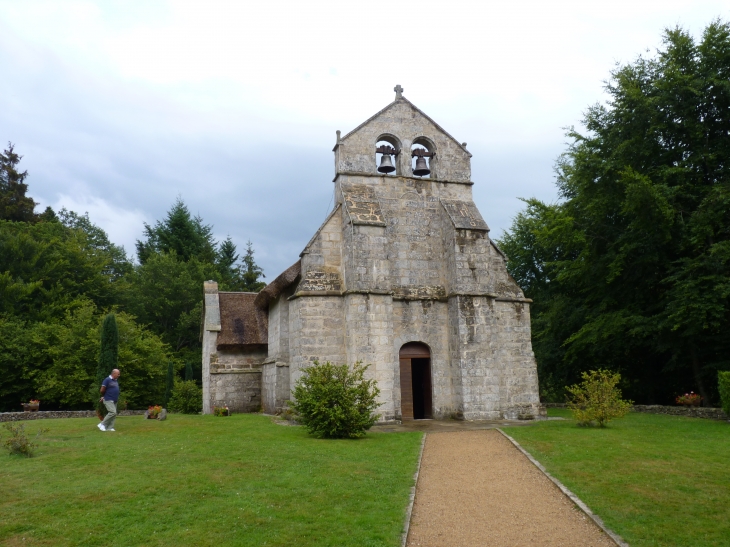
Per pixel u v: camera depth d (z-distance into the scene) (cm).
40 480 1135
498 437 1738
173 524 912
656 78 2864
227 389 2897
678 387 3158
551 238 3209
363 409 1759
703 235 2398
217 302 3117
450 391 2286
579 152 3088
